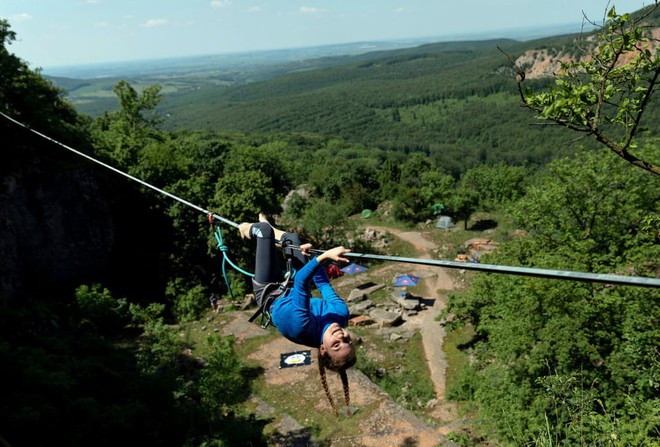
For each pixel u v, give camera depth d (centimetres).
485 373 2366
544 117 865
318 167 8131
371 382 2569
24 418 1587
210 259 4453
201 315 3781
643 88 819
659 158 2273
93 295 3462
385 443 2075
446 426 2152
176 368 2709
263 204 4494
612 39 820
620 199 2316
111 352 2828
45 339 2658
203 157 7700
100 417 1828
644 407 1284
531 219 2627
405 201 6038
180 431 2016
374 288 4103
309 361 2794
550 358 1828
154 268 4388
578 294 1838
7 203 3519
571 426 1177
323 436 2150
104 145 4941
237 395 2305
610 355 1739
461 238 5200
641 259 1922
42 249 3756
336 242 5150
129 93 6500
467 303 2733
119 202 4447
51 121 3938
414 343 3153
